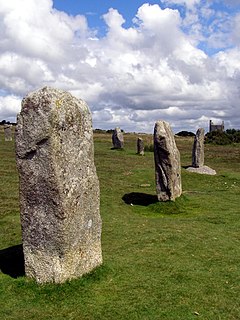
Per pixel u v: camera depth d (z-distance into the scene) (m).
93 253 10.74
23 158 9.77
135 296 9.59
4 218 17.36
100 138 63.16
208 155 44.69
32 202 9.84
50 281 9.84
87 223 10.46
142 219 17.47
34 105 9.41
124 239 14.23
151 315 8.79
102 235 14.77
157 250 12.91
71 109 9.90
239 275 10.98
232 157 42.69
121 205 20.34
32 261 10.07
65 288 9.67
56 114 9.38
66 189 9.66
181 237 14.36
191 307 9.16
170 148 19.66
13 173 27.81
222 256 12.44
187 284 10.31
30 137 9.52
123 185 25.52
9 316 8.80
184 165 35.00
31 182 9.75
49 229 9.71
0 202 20.08
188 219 17.44
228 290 10.04
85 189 10.36
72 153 9.92
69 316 8.77
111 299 9.45
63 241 9.67
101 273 10.61
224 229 15.68
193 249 13.06
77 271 10.12
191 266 11.53
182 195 21.52
